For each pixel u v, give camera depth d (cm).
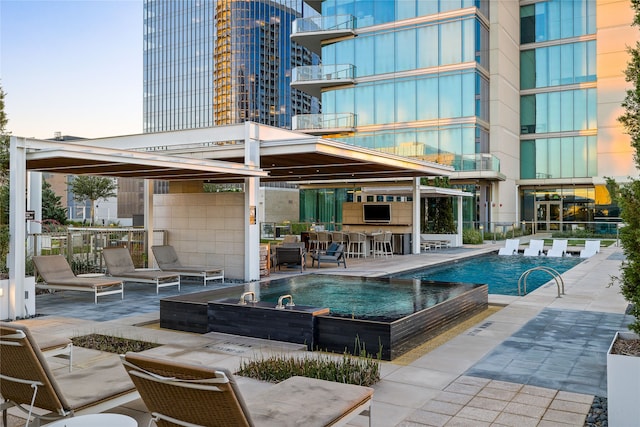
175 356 590
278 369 546
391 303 800
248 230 1299
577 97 3462
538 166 3575
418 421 424
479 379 534
